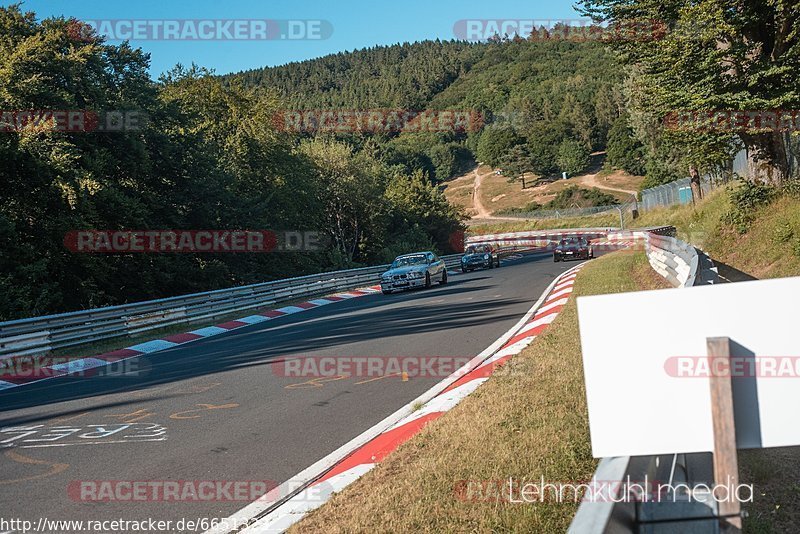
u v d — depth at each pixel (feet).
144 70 112.16
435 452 19.13
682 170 158.30
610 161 449.06
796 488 15.07
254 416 27.07
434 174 537.65
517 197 437.17
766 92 55.88
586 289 57.88
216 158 121.80
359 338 47.19
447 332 46.09
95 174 89.45
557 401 23.16
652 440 8.68
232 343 53.42
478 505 14.98
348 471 19.15
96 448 23.68
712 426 8.49
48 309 78.79
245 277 119.55
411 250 184.65
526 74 653.30
